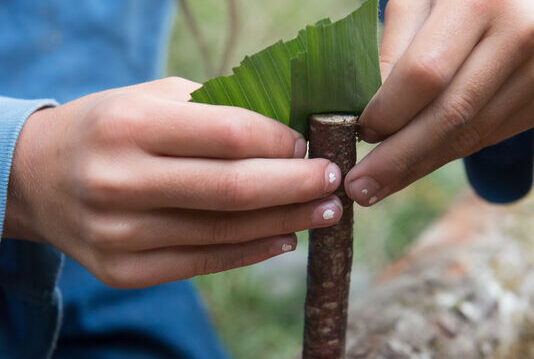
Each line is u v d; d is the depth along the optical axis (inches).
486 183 18.9
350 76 12.7
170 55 41.7
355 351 17.0
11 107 13.5
